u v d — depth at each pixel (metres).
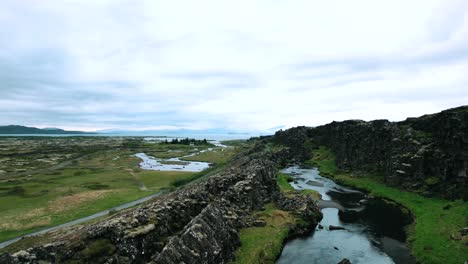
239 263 46.59
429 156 87.69
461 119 78.56
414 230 60.28
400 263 48.66
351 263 48.97
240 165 114.81
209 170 134.50
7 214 77.00
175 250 39.47
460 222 57.16
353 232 62.75
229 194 69.00
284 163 169.00
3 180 123.00
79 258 37.59
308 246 56.00
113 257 38.78
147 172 139.75
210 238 44.81
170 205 54.41
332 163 152.62
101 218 69.12
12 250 51.72
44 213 77.88
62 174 136.62
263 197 78.38
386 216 72.50
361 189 102.06
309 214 67.88
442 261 45.59
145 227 44.41
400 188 92.62
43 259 35.72
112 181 118.31
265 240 54.84
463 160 75.19
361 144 130.50
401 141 103.06
